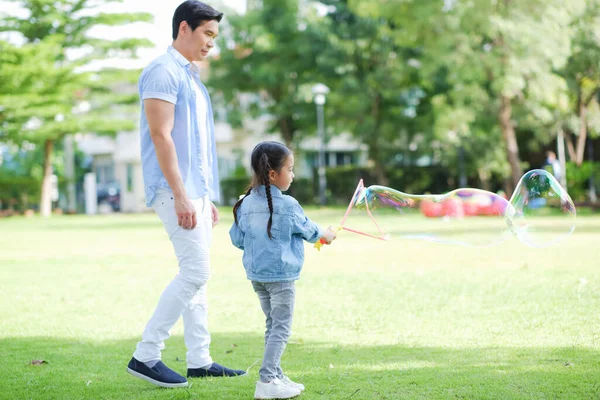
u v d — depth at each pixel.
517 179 22.22
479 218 17.27
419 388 3.55
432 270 8.18
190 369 4.06
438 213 17.55
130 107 31.06
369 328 5.23
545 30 19.38
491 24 19.58
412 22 21.55
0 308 6.45
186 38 3.95
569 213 4.55
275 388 3.46
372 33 28.73
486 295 6.33
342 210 25.47
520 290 6.48
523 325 5.05
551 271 7.62
